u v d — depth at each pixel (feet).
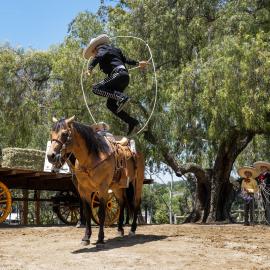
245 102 56.90
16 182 52.49
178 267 25.36
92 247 31.27
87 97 70.49
